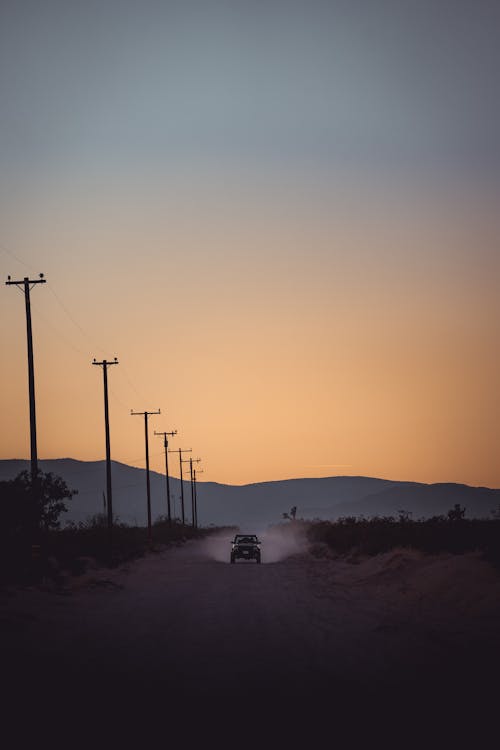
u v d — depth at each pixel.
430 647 30.98
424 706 21.52
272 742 18.25
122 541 107.44
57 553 76.00
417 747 17.84
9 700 22.56
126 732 19.14
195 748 17.80
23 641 33.31
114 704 22.02
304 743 18.16
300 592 56.84
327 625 38.03
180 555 118.31
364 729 19.31
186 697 22.80
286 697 22.66
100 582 61.62
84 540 96.25
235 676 25.64
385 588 56.38
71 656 29.61
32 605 45.66
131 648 31.45
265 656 29.36
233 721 20.11
